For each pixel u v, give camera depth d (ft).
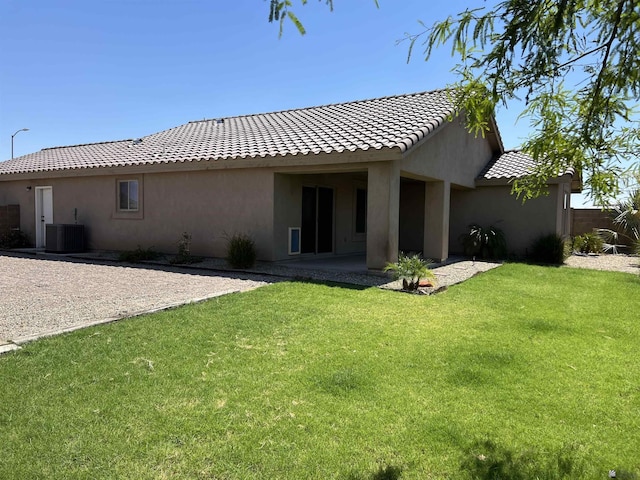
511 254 51.03
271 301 23.58
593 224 66.69
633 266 45.47
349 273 34.40
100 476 8.80
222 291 26.55
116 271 35.65
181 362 14.64
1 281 30.68
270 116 58.29
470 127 11.55
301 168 37.24
